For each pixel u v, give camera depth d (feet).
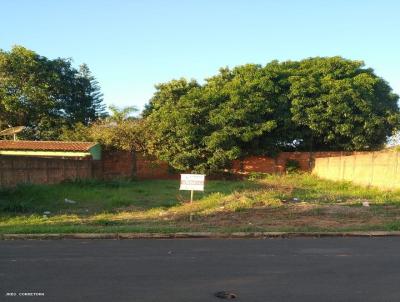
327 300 21.40
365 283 24.41
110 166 128.57
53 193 72.79
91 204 66.90
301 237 40.88
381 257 31.40
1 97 135.95
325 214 52.31
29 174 81.15
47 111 145.89
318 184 96.94
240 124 119.65
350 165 95.91
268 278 25.49
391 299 21.58
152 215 54.90
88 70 165.48
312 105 121.70
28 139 142.00
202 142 117.39
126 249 34.73
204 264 29.14
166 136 118.93
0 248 35.24
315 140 130.62
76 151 111.45
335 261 30.07
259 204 59.31
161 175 130.52
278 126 124.67
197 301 21.25
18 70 137.69
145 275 26.12
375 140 125.90
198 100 119.44
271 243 37.58
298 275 26.18
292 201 64.13
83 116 160.15
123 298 21.62
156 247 35.65
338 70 127.75
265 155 128.06
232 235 41.11
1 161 72.90
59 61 155.33
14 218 51.96
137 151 127.03
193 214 54.13
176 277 25.67
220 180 122.83
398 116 123.65
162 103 137.69
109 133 122.42
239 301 21.25
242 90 120.06
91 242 38.34
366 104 119.75
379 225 44.96
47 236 40.47
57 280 24.93
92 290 22.95
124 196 76.69
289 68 134.10
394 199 64.75
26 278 25.36
